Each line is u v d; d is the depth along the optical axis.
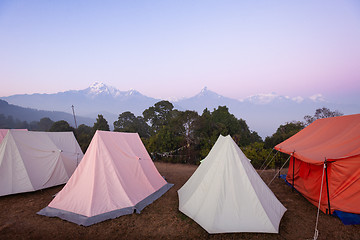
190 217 4.59
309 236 4.04
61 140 8.35
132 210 5.00
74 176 5.18
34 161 6.59
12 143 6.32
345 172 4.66
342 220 4.52
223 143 5.37
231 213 4.22
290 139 7.92
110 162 5.43
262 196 4.54
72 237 3.94
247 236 4.05
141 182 6.08
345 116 6.40
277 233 4.11
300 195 6.45
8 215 4.80
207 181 4.84
